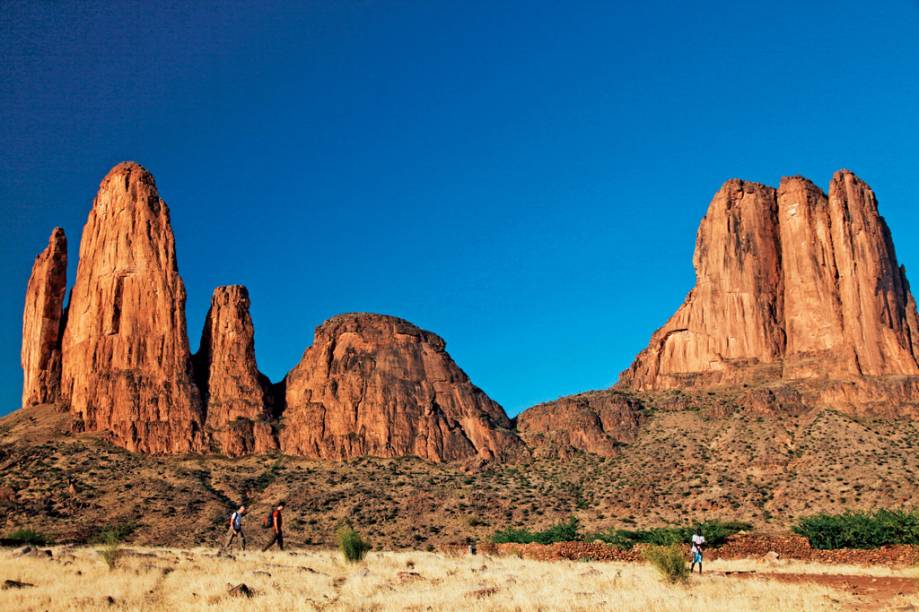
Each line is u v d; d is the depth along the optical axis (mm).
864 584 39156
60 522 97438
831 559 52219
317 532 102500
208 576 37562
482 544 64938
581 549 57156
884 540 54375
